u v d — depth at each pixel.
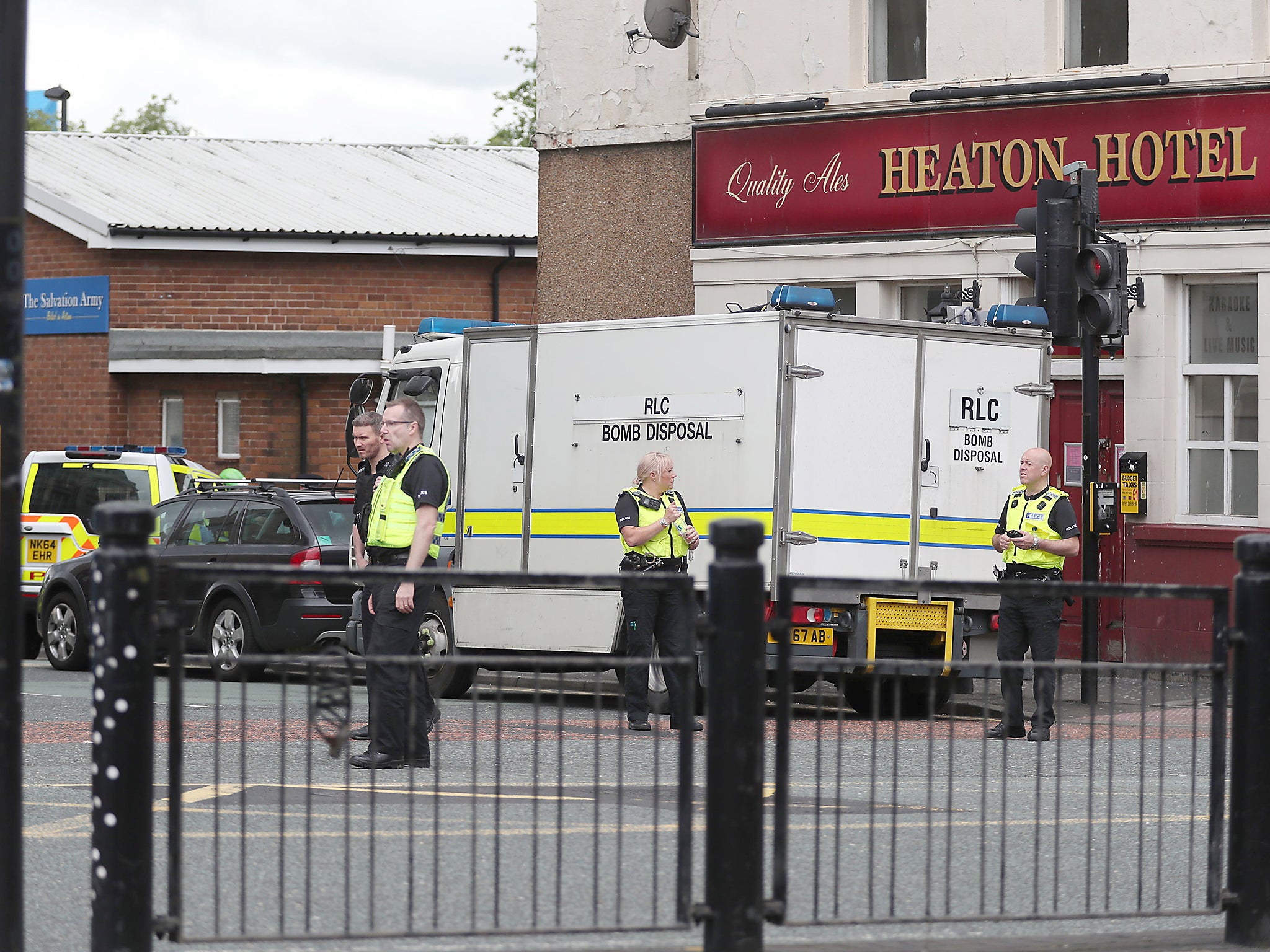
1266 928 17.28
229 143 92.62
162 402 76.94
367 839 21.81
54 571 52.19
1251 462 49.16
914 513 40.28
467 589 44.50
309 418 77.25
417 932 15.98
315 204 82.00
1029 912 18.66
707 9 56.44
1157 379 49.69
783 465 38.72
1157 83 49.41
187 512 49.44
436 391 46.25
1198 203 49.12
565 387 42.69
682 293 58.00
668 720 31.67
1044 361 42.34
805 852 21.42
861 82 54.47
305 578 15.73
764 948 16.77
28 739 33.62
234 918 17.67
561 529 42.62
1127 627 49.88
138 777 14.69
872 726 18.33
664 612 35.88
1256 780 17.27
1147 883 20.31
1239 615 17.39
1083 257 41.31
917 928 18.08
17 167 14.33
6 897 14.38
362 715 29.78
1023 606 36.25
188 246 75.19
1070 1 51.62
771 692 29.05
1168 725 18.86
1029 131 51.44
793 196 55.12
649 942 17.16
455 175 91.50
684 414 40.31
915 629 39.81
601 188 59.19
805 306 39.09
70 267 76.75
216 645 47.09
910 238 53.38
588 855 20.61
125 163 85.81
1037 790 18.36
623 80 58.66
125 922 14.63
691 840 16.08
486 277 78.88
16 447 14.34
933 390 40.69
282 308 76.44
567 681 26.91
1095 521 41.59
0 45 14.27
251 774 27.58
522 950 16.72
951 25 52.72
